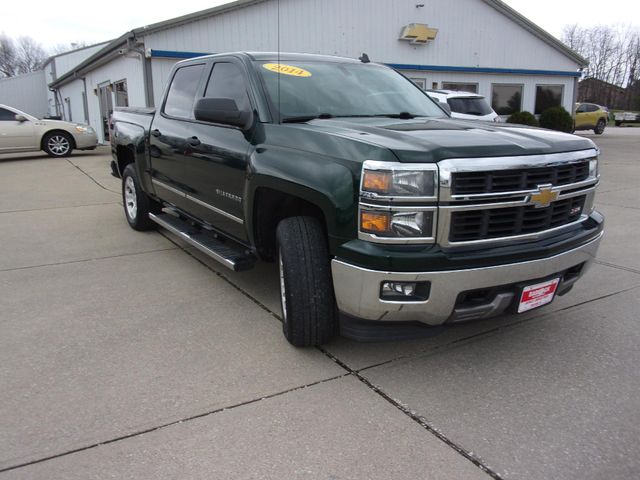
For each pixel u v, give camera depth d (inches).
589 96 2817.4
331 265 115.6
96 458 93.8
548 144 120.5
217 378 120.9
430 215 106.2
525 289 117.0
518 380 121.0
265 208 143.4
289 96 151.1
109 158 566.9
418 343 139.3
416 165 104.3
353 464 92.9
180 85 201.8
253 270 198.8
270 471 90.9
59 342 138.6
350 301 112.6
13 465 91.8
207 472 90.5
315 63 172.1
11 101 1485.0
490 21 792.9
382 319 112.7
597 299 169.5
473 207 107.7
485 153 109.5
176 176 193.8
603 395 114.5
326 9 662.5
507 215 113.2
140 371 123.8
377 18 703.1
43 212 303.6
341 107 155.0
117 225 271.7
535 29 824.3
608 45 2807.6
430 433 101.7
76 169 482.6
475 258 108.2
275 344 137.8
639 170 475.5
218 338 141.3
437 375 123.2
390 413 108.2
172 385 117.8
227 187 155.3
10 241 240.4
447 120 151.6
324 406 110.4
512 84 839.7
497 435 101.0
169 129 195.9
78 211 306.3
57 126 580.1
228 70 169.3
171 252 222.4
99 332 144.8
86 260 211.6
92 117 900.6
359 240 109.5
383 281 106.8
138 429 102.0
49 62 1380.4
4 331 145.2
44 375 121.9
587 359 130.6
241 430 102.0
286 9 633.0
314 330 126.7
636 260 211.2
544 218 118.5
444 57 767.7
